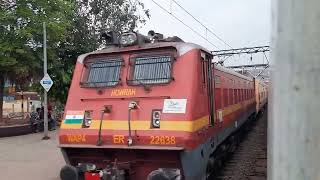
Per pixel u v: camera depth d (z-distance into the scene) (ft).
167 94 24.85
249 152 51.49
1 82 86.69
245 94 60.13
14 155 48.47
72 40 99.25
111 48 28.84
